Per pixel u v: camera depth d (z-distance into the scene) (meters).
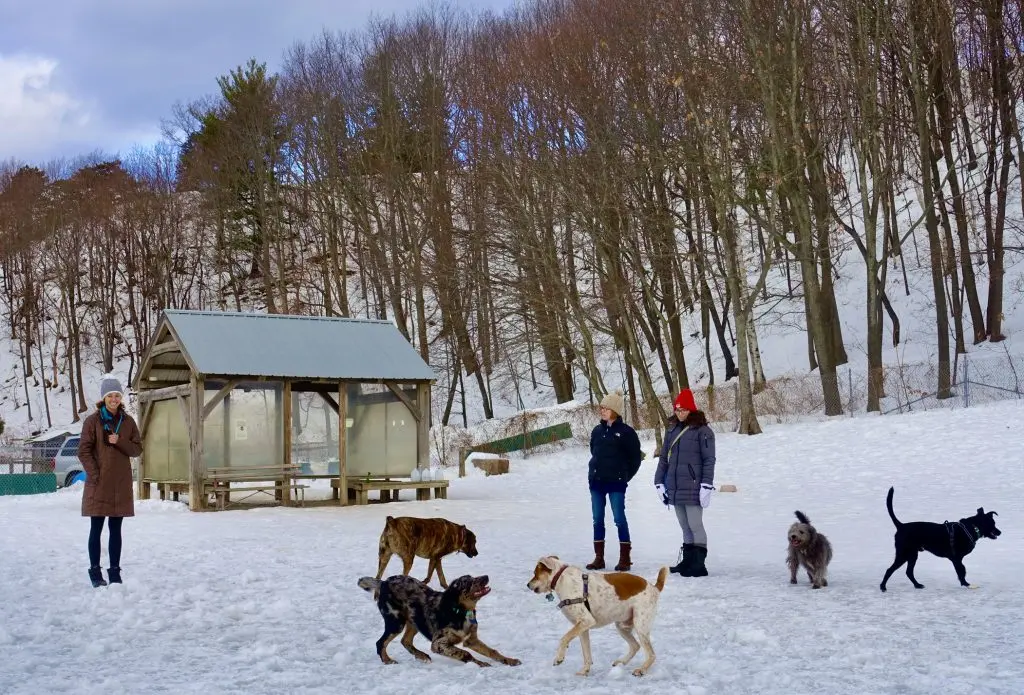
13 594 10.61
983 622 8.58
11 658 7.51
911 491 20.89
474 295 46.81
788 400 36.66
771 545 14.45
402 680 6.86
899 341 44.03
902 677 6.73
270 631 8.61
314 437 25.33
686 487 11.81
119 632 8.55
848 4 35.84
